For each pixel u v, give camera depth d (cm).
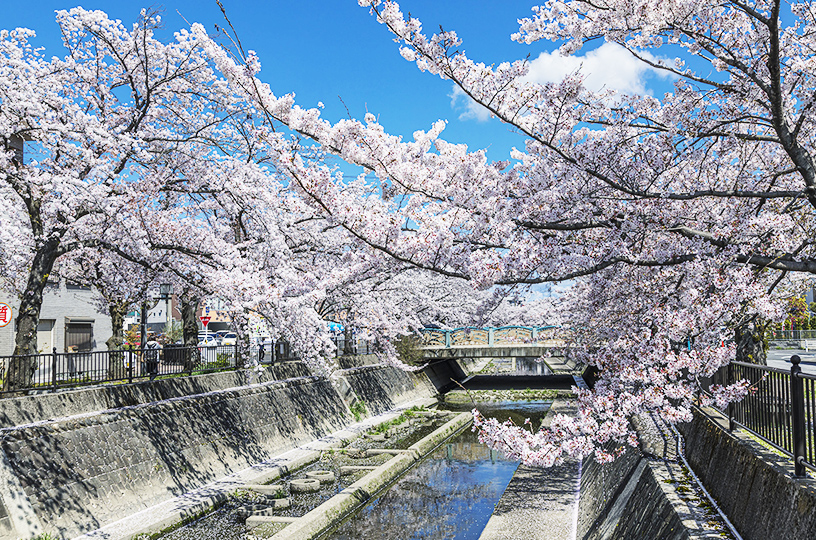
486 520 1300
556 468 1523
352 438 2022
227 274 1116
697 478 755
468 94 684
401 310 2455
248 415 1673
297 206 679
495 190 664
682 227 721
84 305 2464
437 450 2020
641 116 775
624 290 958
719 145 792
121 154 1152
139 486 1197
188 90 1382
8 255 1111
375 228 670
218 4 529
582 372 3838
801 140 782
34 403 1086
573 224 736
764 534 501
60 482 1023
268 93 630
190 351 1612
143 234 1134
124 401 1311
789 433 543
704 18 694
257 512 1230
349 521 1290
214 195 1349
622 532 810
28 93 1059
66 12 1231
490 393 3434
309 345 1270
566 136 750
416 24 623
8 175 1128
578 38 717
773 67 582
